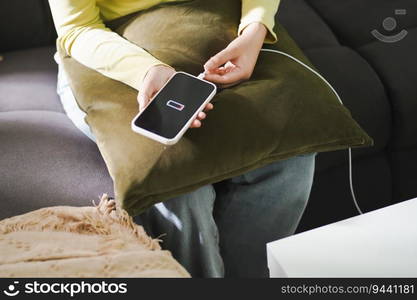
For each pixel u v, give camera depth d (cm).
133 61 93
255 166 91
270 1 106
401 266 74
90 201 94
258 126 90
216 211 107
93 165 100
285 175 99
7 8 127
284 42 108
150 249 85
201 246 98
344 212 131
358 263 75
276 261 77
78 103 99
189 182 87
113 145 90
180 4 106
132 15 108
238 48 96
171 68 93
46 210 88
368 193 130
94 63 97
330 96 99
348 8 139
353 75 121
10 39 131
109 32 100
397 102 120
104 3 108
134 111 92
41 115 110
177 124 83
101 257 79
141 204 87
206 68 93
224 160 88
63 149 101
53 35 134
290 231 109
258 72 99
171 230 97
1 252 80
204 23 102
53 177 96
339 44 132
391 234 78
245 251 110
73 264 77
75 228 86
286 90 96
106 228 86
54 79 121
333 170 125
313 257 76
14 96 115
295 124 92
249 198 102
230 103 92
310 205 127
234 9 108
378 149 126
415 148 129
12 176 96
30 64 125
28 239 83
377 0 139
